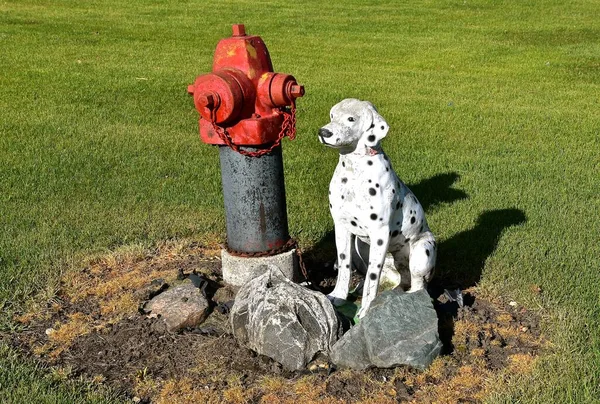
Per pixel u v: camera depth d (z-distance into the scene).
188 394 2.20
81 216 3.48
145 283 2.81
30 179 3.93
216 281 2.82
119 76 6.52
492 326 2.54
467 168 4.21
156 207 3.60
